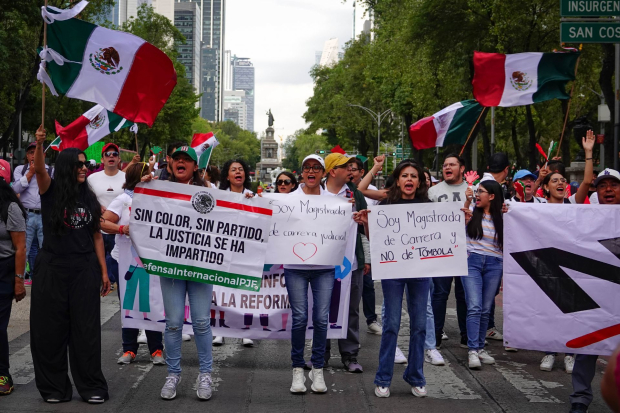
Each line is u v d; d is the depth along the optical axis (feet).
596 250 20.01
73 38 25.53
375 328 30.50
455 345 28.66
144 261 20.30
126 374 22.86
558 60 34.65
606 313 19.85
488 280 25.25
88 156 48.91
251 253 20.74
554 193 28.12
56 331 19.47
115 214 24.09
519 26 86.43
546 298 20.21
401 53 107.76
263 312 23.98
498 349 28.30
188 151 20.94
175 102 177.99
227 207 20.65
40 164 19.30
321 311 20.99
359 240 23.73
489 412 19.45
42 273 19.38
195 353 26.18
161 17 188.55
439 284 27.30
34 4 85.71
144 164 24.54
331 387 21.88
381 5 123.95
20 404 19.29
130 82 25.85
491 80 34.91
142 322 23.77
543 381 23.04
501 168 27.37
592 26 34.17
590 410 20.07
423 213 20.66
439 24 94.68
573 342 19.93
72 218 19.29
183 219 20.49
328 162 23.61
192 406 19.61
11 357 24.68
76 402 19.66
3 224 19.85
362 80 193.98
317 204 21.16
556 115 118.93
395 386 22.12
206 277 20.42
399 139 209.67
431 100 108.47
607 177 21.29
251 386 21.88
